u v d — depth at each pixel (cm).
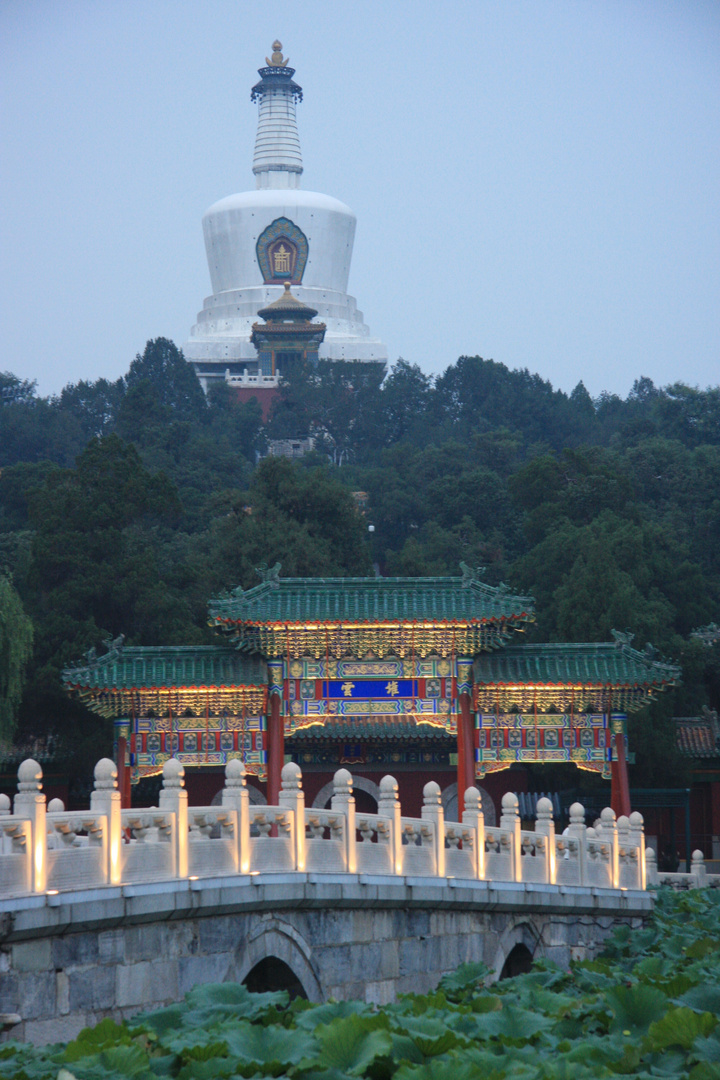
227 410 18900
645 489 12719
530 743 5247
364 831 2934
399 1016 2192
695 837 6650
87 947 2136
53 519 7469
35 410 18550
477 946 3234
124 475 8100
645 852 4300
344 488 9631
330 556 9031
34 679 6300
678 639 7488
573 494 10506
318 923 2717
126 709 5169
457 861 3241
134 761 5181
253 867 2580
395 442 18188
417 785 6175
